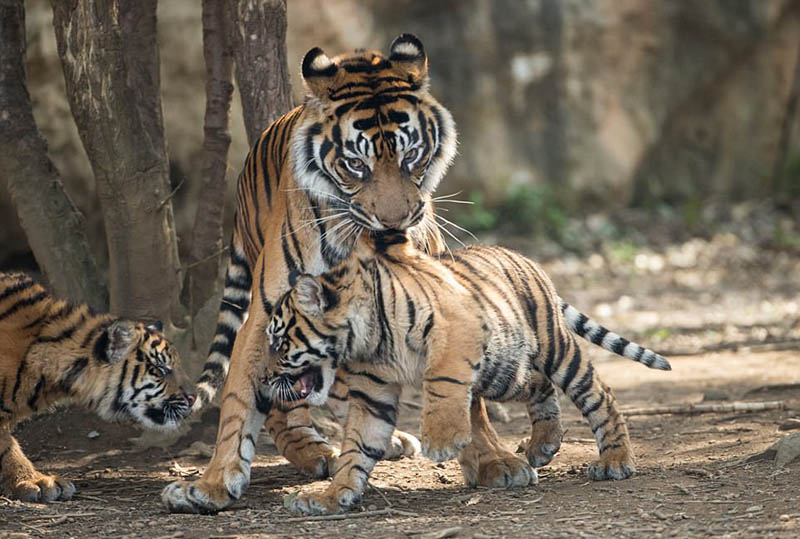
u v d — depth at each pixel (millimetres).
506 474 9102
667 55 28828
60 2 10570
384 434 8648
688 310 21125
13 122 11664
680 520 7586
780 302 21688
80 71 10680
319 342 8508
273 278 9312
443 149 9750
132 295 11477
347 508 8375
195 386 10250
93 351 9734
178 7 22109
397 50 9602
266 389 8906
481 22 27062
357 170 9172
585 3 27781
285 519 8180
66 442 11352
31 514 8664
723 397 12969
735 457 9641
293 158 9383
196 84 22219
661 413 12133
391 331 8359
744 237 27688
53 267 11836
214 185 11852
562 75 27953
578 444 11078
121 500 9250
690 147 29703
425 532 7613
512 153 27812
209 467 8742
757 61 29812
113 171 11000
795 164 30406
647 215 28703
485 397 9172
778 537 6953
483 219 27234
